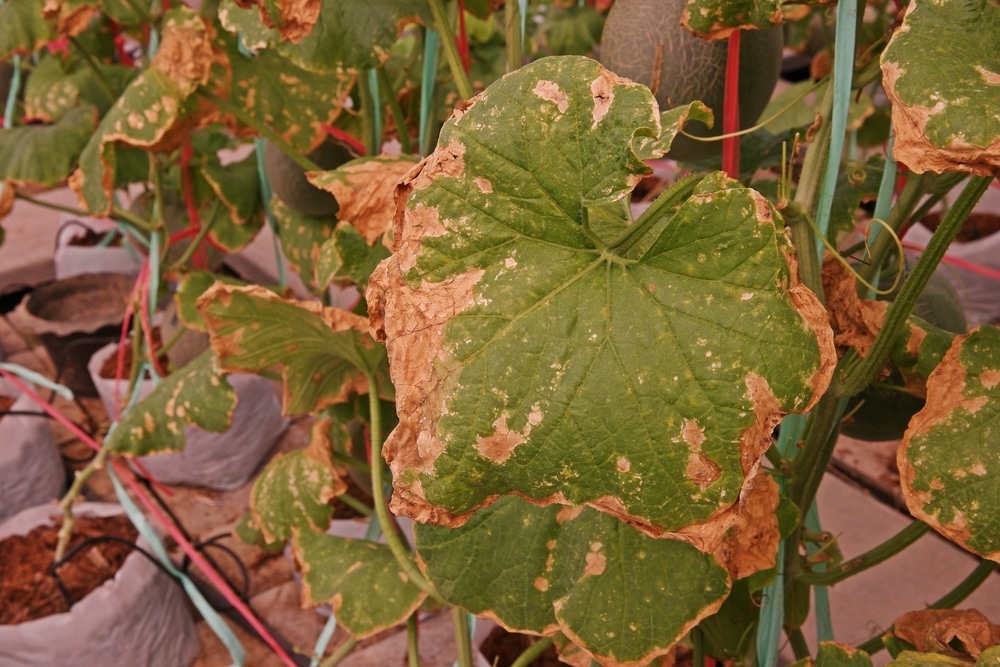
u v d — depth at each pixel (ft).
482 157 2.31
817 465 3.03
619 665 2.73
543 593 2.81
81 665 4.56
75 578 4.87
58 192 10.96
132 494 6.39
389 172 3.38
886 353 2.73
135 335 5.50
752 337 2.24
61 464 6.50
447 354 2.27
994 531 2.57
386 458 2.27
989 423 2.60
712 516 2.27
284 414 3.82
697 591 2.74
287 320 3.50
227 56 3.97
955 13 2.34
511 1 3.17
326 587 3.58
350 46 3.37
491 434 2.26
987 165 2.25
